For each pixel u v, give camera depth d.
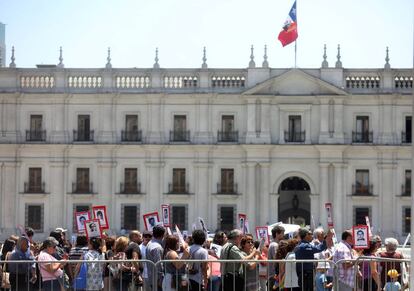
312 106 87.12
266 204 86.94
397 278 27.88
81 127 87.88
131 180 87.62
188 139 87.56
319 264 28.00
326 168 86.75
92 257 29.83
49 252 28.22
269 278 28.73
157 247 28.55
